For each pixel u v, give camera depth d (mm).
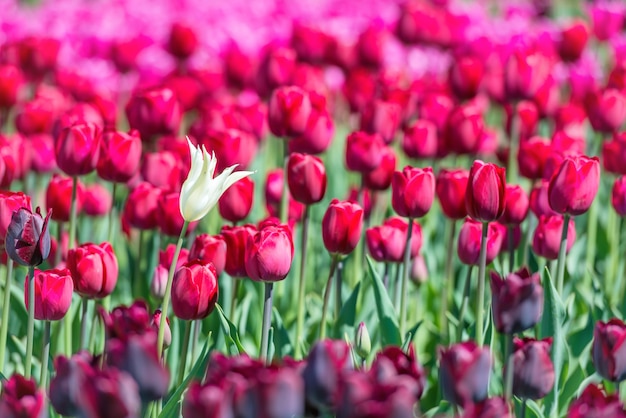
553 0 13031
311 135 4699
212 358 2408
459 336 4129
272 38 9734
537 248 4324
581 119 6074
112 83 8992
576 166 3678
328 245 3746
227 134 4645
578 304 5160
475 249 4059
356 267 5066
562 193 3699
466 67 6227
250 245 3395
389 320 4059
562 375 3990
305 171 3955
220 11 10938
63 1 11273
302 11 11055
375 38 7137
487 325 3988
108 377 2191
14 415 2213
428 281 5344
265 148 7320
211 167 3010
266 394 2152
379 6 11164
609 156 4828
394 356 2455
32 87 7586
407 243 4117
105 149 4359
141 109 5023
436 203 6211
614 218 5594
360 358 3680
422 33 7898
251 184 4281
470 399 2449
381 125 5223
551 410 3834
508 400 2834
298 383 2188
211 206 3039
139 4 11125
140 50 7918
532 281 2740
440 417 2652
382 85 6668
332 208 3686
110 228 4566
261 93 6059
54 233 5309
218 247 3734
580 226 6316
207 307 3236
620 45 8656
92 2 11594
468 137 5148
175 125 5105
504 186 3438
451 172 4078
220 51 9406
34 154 5383
